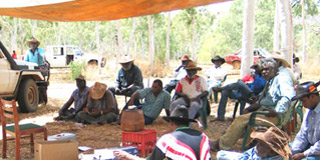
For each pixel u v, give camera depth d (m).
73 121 8.28
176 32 61.06
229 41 57.78
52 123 8.12
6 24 43.25
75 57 26.58
